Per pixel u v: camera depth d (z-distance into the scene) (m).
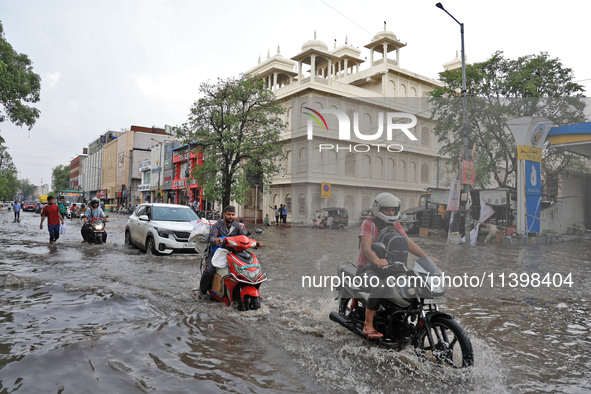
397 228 3.16
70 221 25.19
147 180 55.91
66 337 3.81
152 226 10.14
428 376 3.11
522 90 13.51
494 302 5.07
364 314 3.87
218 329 4.27
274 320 4.62
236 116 23.08
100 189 82.38
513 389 2.95
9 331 3.96
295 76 38.00
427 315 3.33
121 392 2.75
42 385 2.82
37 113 23.77
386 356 3.46
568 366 3.40
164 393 2.76
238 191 23.41
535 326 4.41
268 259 9.73
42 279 6.57
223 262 5.38
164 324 4.34
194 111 23.06
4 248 10.51
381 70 33.94
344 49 39.09
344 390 2.88
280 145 23.95
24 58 23.48
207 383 2.93
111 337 3.84
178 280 6.96
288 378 3.07
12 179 90.69
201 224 6.26
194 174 24.41
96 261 8.73
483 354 3.60
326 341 3.93
